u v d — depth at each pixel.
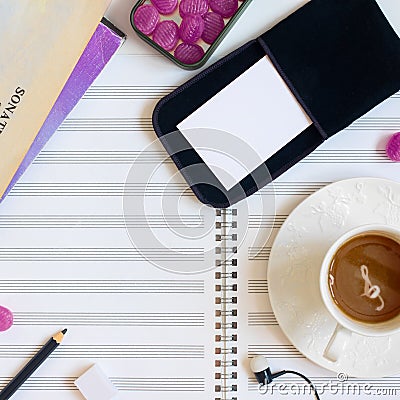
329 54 0.73
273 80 0.73
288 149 0.74
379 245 0.69
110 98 0.76
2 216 0.76
